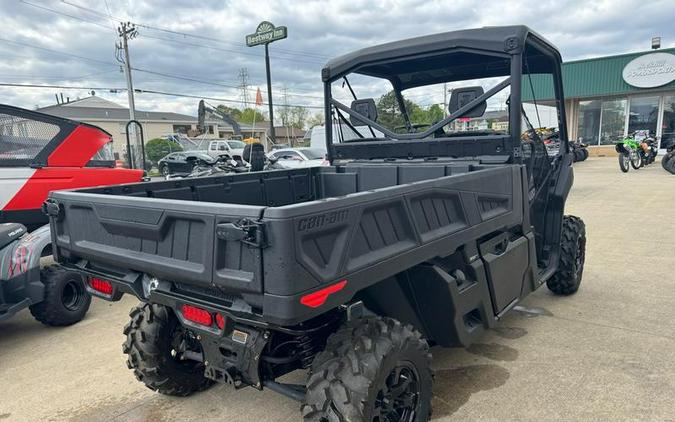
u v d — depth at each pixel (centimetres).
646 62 1812
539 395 274
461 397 275
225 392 297
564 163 412
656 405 258
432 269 226
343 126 380
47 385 313
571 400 267
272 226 156
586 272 501
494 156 315
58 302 405
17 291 380
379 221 194
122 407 283
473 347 339
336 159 390
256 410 275
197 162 873
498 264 277
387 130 354
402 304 238
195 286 194
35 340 390
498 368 308
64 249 253
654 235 652
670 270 498
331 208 170
